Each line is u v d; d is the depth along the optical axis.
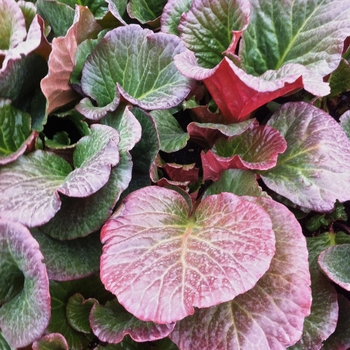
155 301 0.24
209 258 0.26
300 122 0.33
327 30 0.35
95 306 0.29
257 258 0.25
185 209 0.30
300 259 0.26
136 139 0.29
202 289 0.24
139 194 0.29
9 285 0.28
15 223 0.26
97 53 0.35
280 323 0.25
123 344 0.30
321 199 0.31
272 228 0.28
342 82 0.39
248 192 0.31
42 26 0.32
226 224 0.28
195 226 0.29
